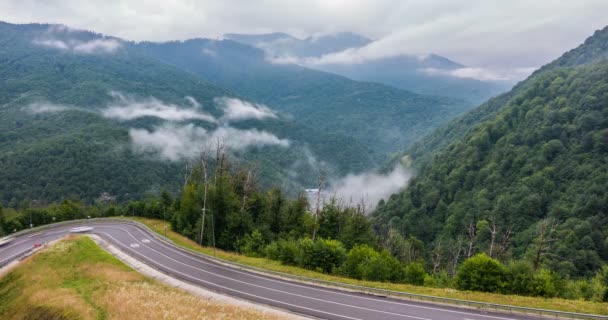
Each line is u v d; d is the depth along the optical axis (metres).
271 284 41.88
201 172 86.06
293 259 49.97
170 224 81.12
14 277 46.59
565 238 78.12
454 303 34.84
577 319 30.70
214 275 45.59
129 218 92.31
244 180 77.88
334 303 35.75
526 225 93.62
